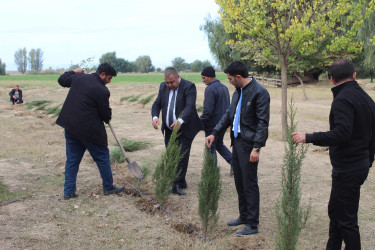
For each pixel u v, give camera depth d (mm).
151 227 4234
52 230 4062
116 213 4629
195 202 5117
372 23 23703
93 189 5582
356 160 3033
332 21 9000
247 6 8938
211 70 5965
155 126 5465
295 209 3207
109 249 3662
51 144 9062
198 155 8023
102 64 5258
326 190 5598
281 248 3260
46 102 19109
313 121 13062
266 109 3881
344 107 2961
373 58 25062
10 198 5016
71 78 5305
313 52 9938
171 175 4926
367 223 4344
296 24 8695
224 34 33812
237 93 4145
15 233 3951
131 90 31781
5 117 14742
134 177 6199
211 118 5953
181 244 3789
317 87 33156
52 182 5848
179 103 5441
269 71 39375
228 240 3928
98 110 5090
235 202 5148
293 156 3199
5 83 50844
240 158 4059
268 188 5691
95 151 5172
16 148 8398
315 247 3791
